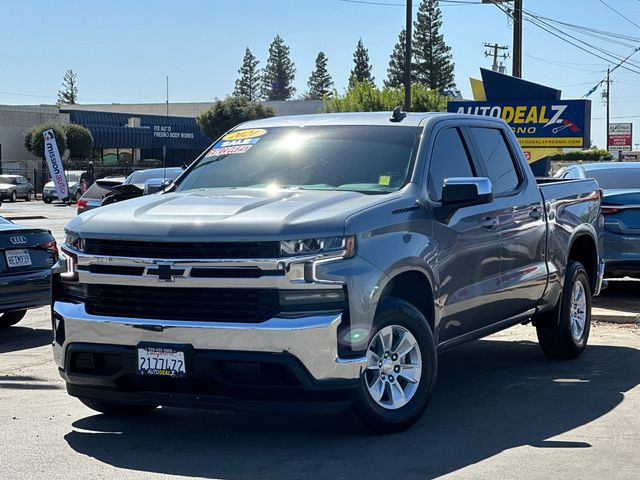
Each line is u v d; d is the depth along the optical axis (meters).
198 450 5.86
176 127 78.31
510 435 6.11
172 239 5.65
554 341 8.59
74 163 63.44
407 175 6.55
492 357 8.95
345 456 5.65
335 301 5.57
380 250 5.84
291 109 94.19
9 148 64.75
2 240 10.12
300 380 5.49
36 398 7.42
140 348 5.74
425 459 5.57
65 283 6.21
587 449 5.78
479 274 7.01
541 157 25.33
